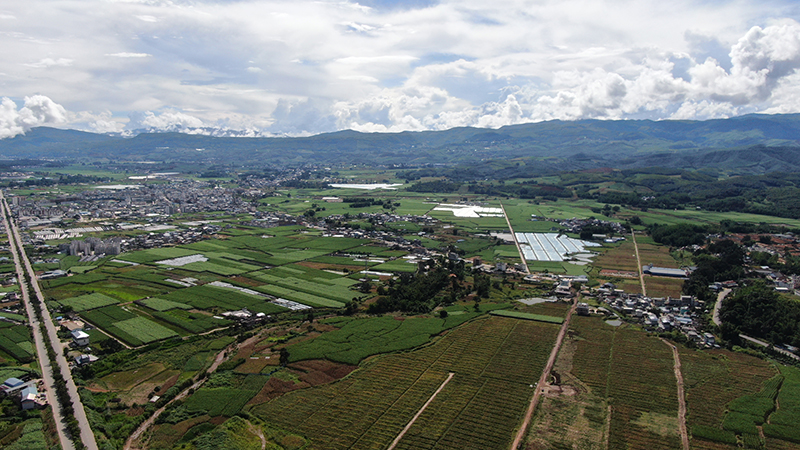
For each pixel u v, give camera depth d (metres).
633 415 148.88
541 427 142.38
